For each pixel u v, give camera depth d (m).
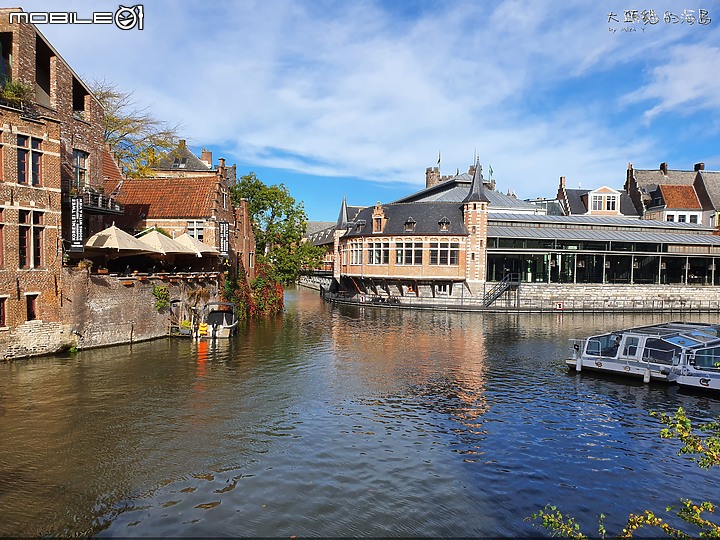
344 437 14.09
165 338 28.09
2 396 16.73
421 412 16.44
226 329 29.41
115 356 22.81
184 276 29.84
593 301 50.06
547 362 24.52
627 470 12.36
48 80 26.61
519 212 62.50
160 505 10.25
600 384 20.34
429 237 50.62
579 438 14.43
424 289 51.88
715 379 18.80
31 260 21.45
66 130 26.59
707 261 56.12
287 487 11.12
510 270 53.16
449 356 25.69
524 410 16.88
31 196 21.31
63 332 22.70
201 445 13.27
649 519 7.96
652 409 17.16
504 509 10.41
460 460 12.73
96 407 15.95
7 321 20.78
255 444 13.45
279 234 49.38
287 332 33.00
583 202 66.56
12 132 20.58
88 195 26.84
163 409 15.97
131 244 25.17
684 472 12.28
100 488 10.88
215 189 35.44
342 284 64.81
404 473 11.92
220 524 9.62
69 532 9.23
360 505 10.45
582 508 10.52
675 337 21.45
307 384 19.42
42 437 13.51
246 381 19.59
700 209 63.47
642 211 66.25
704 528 9.62
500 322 40.09
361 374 21.31
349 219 73.31
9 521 9.55
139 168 46.09
